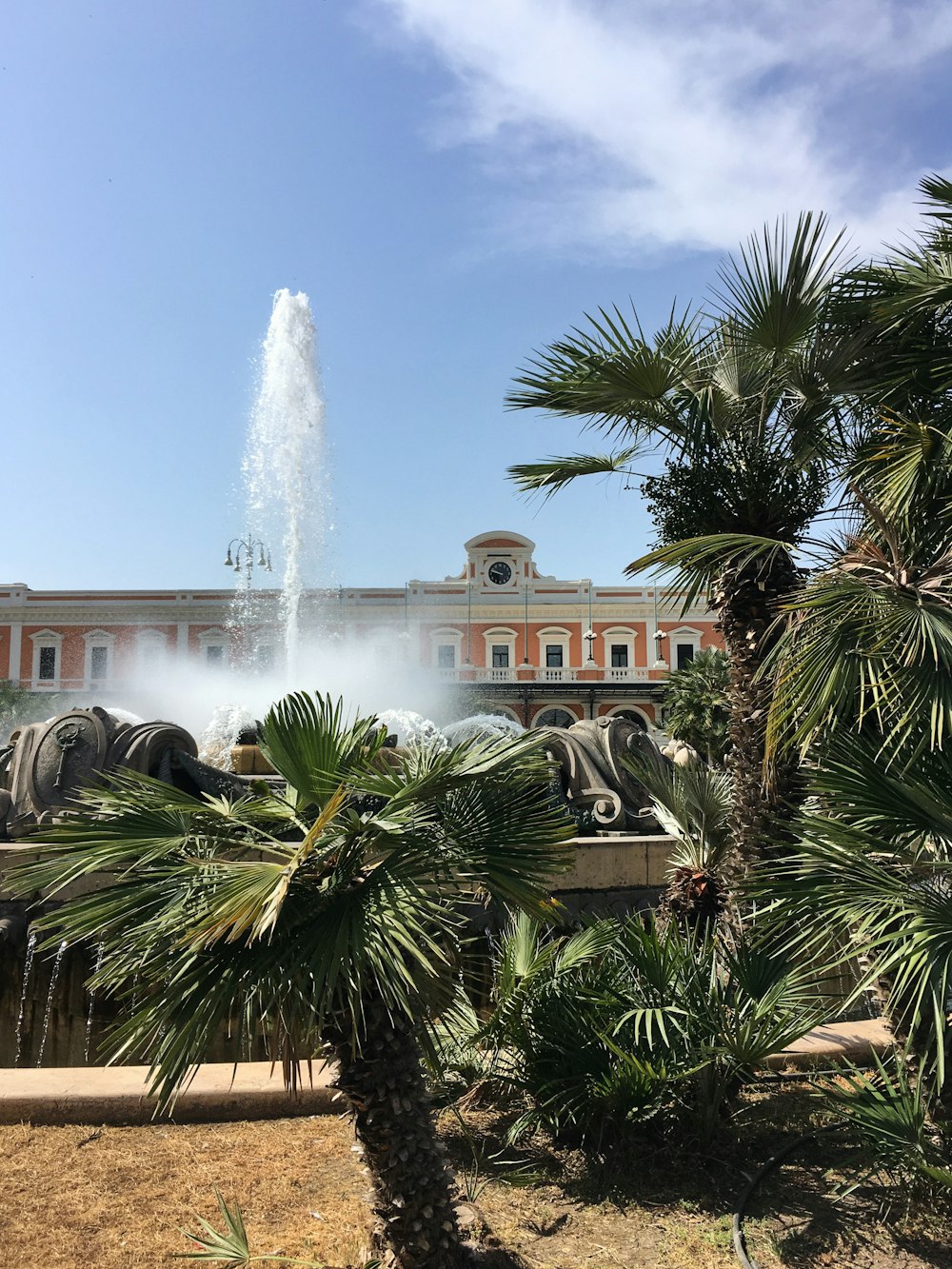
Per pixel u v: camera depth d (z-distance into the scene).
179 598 51.41
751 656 5.85
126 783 3.41
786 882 3.94
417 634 52.44
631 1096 4.05
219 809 3.25
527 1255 3.45
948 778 3.82
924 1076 4.14
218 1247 3.08
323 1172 3.95
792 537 6.07
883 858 3.92
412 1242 3.12
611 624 52.44
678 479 6.18
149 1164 3.98
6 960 5.48
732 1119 4.49
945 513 4.70
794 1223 3.70
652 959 4.35
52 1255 3.28
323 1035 3.15
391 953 2.73
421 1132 3.17
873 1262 3.44
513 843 3.15
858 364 5.90
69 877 2.95
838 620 4.22
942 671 3.94
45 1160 3.98
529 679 51.66
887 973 4.25
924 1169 3.54
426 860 3.01
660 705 49.97
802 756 4.38
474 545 53.41
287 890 2.83
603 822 7.39
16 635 51.59
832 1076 4.89
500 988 4.38
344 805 3.12
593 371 6.10
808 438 6.17
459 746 3.19
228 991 2.76
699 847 5.77
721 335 6.34
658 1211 3.79
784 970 4.51
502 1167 4.15
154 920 2.87
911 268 5.92
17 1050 5.40
